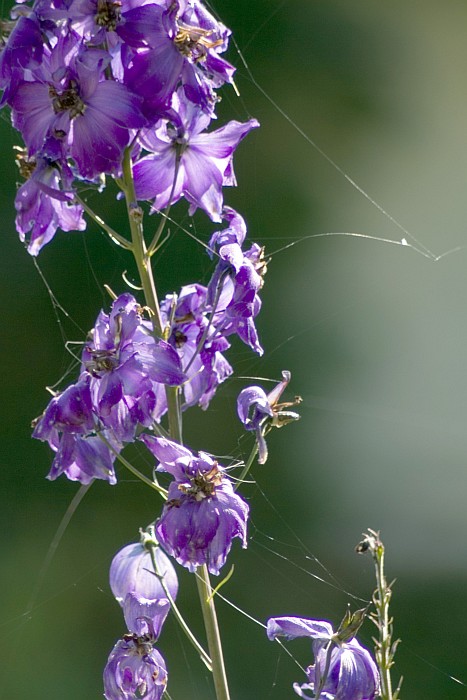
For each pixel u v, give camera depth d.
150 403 2.28
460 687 2.82
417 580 3.14
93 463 2.31
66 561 3.39
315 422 3.56
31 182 2.30
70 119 2.27
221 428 3.42
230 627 2.99
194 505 2.28
